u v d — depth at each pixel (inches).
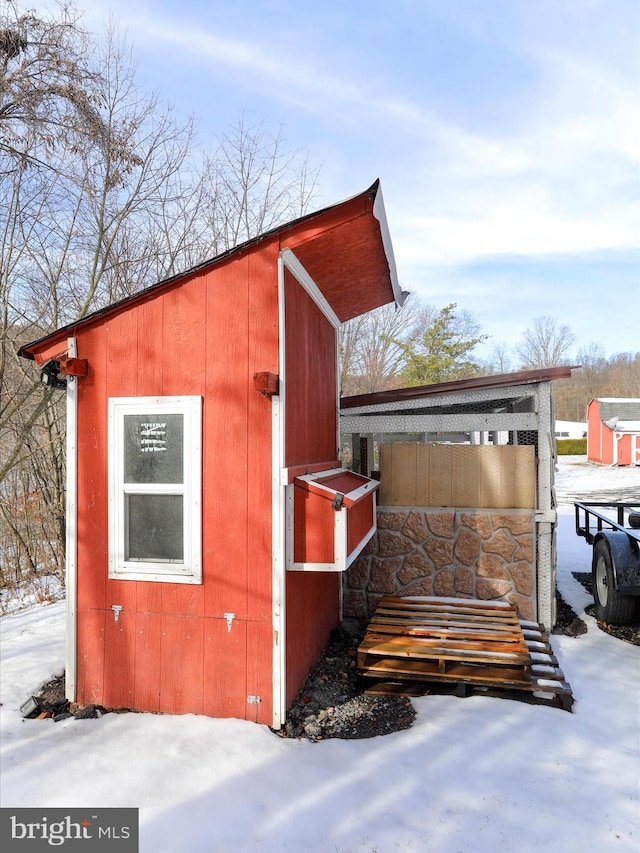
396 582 226.7
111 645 153.2
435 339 1141.1
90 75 333.1
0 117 310.5
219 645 145.6
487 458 222.4
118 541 153.2
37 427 414.9
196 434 148.6
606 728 140.9
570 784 115.7
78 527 156.8
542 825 102.2
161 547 151.6
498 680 155.8
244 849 95.8
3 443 412.8
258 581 143.5
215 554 146.8
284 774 118.5
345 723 144.9
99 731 138.3
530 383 220.5
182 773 118.7
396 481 228.8
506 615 197.3
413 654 160.6
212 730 136.9
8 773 119.7
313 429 185.5
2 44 302.7
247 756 125.2
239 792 111.7
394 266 183.5
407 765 122.8
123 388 155.6
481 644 166.6
